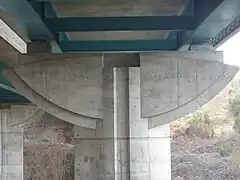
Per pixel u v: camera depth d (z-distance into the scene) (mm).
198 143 54688
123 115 18922
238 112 58531
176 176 48656
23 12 14352
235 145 53125
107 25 17297
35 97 18625
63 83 18516
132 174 18719
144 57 18828
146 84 18703
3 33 21000
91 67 18609
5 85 24641
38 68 18578
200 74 18844
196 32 17516
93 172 18984
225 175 48375
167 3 17531
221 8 13312
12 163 36781
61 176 52750
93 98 18531
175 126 58625
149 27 17172
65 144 55219
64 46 22109
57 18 17438
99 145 18953
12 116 36750
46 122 55281
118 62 19031
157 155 19031
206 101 18797
